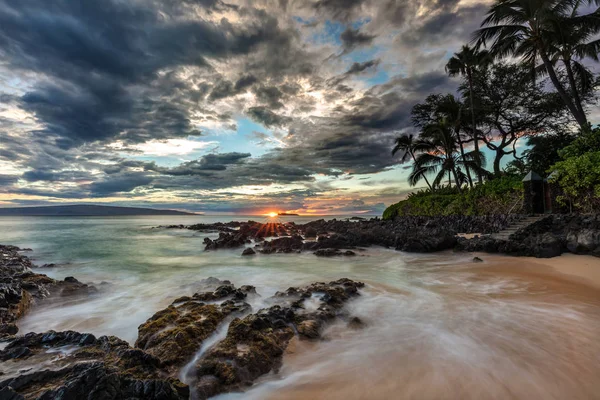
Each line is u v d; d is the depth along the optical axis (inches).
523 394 145.9
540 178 625.6
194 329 196.1
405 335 218.2
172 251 853.2
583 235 455.8
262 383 160.1
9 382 125.7
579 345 195.3
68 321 273.0
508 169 1019.9
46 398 113.9
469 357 182.5
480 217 753.6
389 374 165.8
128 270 547.8
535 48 761.6
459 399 142.4
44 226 2214.6
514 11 737.0
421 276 422.9
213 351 173.5
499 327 227.9
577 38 770.2
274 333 204.2
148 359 155.9
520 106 1115.3
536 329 222.4
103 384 121.6
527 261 462.6
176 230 1852.9
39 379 131.4
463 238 669.3
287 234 1327.5
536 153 964.6
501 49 795.4
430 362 177.6
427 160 1173.1
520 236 543.2
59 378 132.7
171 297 351.6
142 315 287.7
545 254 471.8
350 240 775.7
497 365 172.6
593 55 781.9
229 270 532.7
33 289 339.0
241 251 821.2
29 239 1216.2
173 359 165.9
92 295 361.1
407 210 1211.9
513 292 320.5
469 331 222.1
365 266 542.6
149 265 604.7
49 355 162.7
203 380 153.3
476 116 1171.3
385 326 236.2
